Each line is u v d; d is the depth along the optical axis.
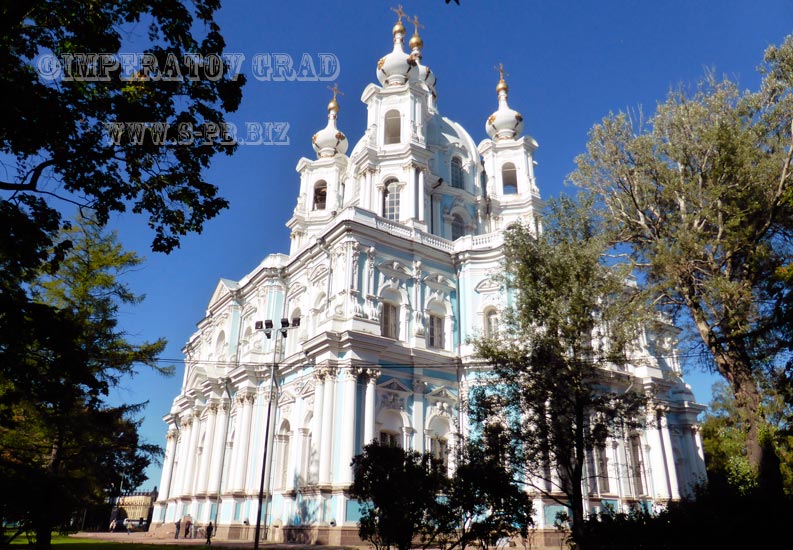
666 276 21.69
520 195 43.78
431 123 43.59
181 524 38.47
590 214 23.59
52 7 12.63
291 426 33.28
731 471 32.94
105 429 25.69
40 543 19.59
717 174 20.97
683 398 42.38
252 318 41.00
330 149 49.19
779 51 21.12
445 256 36.03
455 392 33.12
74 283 25.30
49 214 13.63
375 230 33.25
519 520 15.03
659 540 12.98
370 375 29.41
